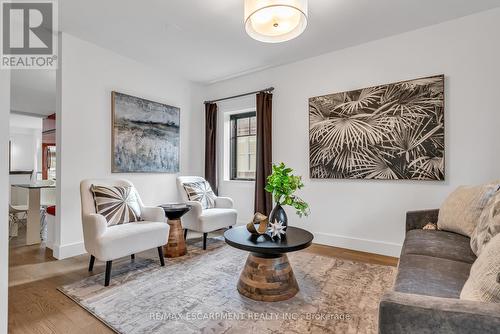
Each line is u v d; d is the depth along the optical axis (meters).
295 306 1.85
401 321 0.82
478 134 2.50
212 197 3.70
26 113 6.43
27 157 9.11
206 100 4.66
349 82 3.20
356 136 3.11
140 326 1.62
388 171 2.91
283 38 2.19
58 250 2.82
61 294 2.03
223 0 2.32
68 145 2.91
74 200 2.95
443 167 2.63
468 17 2.55
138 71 3.64
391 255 2.91
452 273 1.38
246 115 4.43
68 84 2.91
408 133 2.80
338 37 2.97
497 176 2.42
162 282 2.23
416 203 2.79
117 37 2.98
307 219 3.51
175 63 3.72
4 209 1.05
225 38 3.01
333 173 3.27
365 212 3.09
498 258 0.87
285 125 3.72
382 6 2.40
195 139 4.53
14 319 1.70
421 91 2.73
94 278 2.31
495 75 2.43
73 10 2.46
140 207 2.82
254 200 4.09
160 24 2.71
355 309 1.81
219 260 2.77
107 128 3.28
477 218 1.92
